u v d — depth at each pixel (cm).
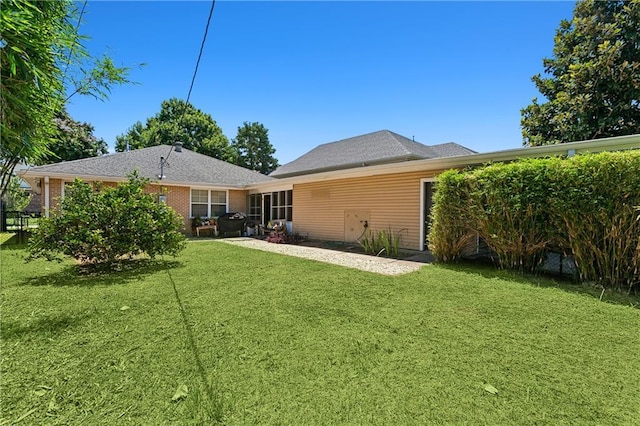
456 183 612
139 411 182
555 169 471
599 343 272
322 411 182
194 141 3172
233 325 315
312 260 706
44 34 210
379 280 505
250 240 1191
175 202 1329
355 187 1024
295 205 1262
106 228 593
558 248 501
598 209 427
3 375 220
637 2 1006
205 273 565
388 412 181
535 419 175
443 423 172
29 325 314
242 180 1574
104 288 458
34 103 233
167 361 241
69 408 185
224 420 175
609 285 433
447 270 571
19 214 1416
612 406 186
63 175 1040
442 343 273
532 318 331
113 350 260
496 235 552
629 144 511
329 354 253
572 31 1189
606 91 1060
